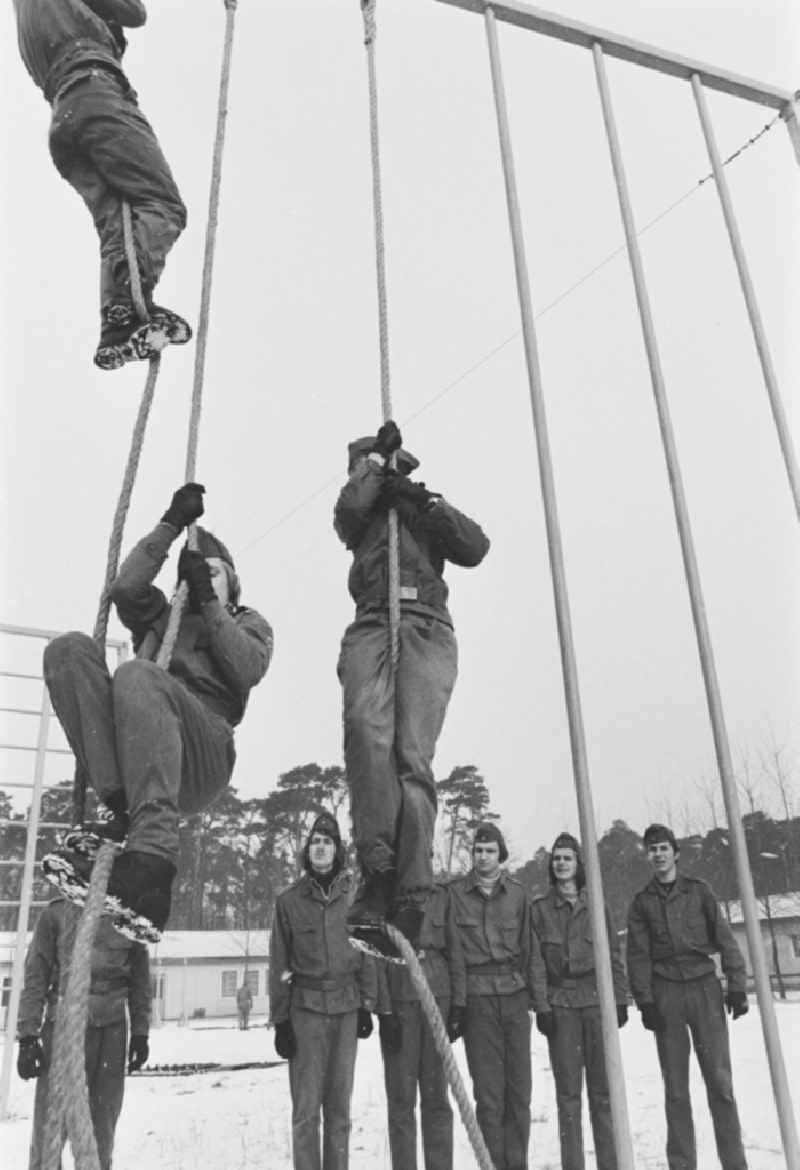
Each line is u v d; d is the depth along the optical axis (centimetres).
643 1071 960
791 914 2891
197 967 3775
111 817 278
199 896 4044
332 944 509
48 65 407
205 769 310
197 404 361
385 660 339
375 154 426
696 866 3200
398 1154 502
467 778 3784
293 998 503
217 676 334
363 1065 1169
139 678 288
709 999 533
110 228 382
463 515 370
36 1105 495
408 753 323
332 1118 492
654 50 457
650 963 546
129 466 341
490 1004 526
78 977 224
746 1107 736
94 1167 205
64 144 391
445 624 357
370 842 312
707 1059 523
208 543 385
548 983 548
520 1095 517
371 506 362
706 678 354
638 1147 623
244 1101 905
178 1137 737
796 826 3042
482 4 427
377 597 356
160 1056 1517
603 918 303
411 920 301
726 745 345
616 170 421
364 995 509
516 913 549
